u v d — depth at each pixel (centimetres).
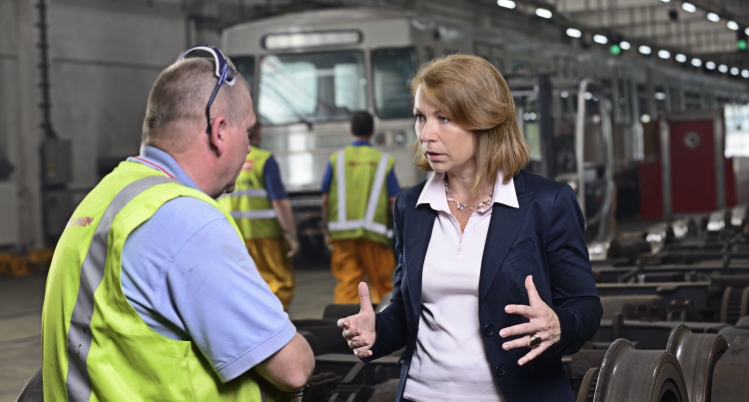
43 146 1520
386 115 1254
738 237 959
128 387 185
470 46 1438
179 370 184
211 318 183
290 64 1277
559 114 1200
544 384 231
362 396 349
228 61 203
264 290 189
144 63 1741
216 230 187
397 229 250
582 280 229
